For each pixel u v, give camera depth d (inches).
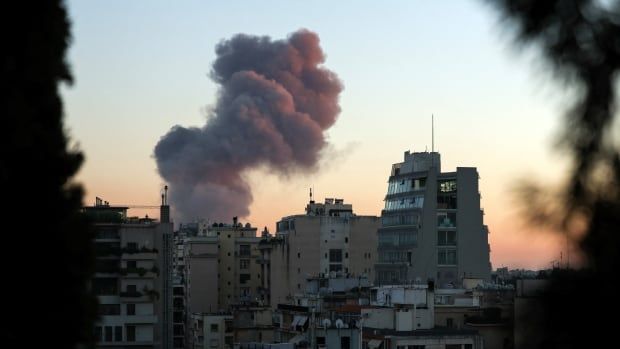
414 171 7381.9
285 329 5502.0
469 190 7229.3
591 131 583.5
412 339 4288.9
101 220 4805.6
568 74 590.9
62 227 978.7
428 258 7150.6
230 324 6761.8
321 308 5506.9
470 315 4736.7
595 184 580.4
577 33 594.2
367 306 4977.9
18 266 951.6
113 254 4712.1
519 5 598.2
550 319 592.4
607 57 589.6
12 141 945.5
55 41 1001.5
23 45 964.6
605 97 584.7
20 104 951.6
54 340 978.7
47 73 981.8
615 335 577.0
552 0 596.7
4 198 946.1
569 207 583.5
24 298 954.7
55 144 1000.9
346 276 6678.2
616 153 580.4
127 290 4697.3
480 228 7204.7
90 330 1018.7
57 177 991.0
